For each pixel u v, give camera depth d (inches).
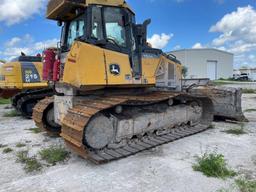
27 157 216.5
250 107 482.0
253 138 263.6
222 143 246.5
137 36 236.1
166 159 207.0
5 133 306.8
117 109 219.9
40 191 160.9
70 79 207.5
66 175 182.2
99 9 218.4
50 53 254.1
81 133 187.6
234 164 195.0
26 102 398.9
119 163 200.8
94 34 215.5
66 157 214.5
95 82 204.4
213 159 187.6
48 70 252.7
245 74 2329.0
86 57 202.1
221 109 338.6
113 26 223.8
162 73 259.3
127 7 231.3
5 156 223.6
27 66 388.8
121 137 224.1
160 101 251.6
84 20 220.1
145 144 235.1
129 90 248.7
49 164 202.1
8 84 396.8
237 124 327.6
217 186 161.2
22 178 179.5
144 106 248.1
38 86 389.4
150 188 160.9
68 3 213.0
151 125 248.5
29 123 367.6
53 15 243.3
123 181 171.2
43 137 283.7
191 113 290.2
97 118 204.2
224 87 344.5
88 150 203.8
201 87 349.1
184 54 2277.3
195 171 183.6
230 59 2385.6
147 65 240.8
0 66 433.4
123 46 225.5
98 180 173.5
